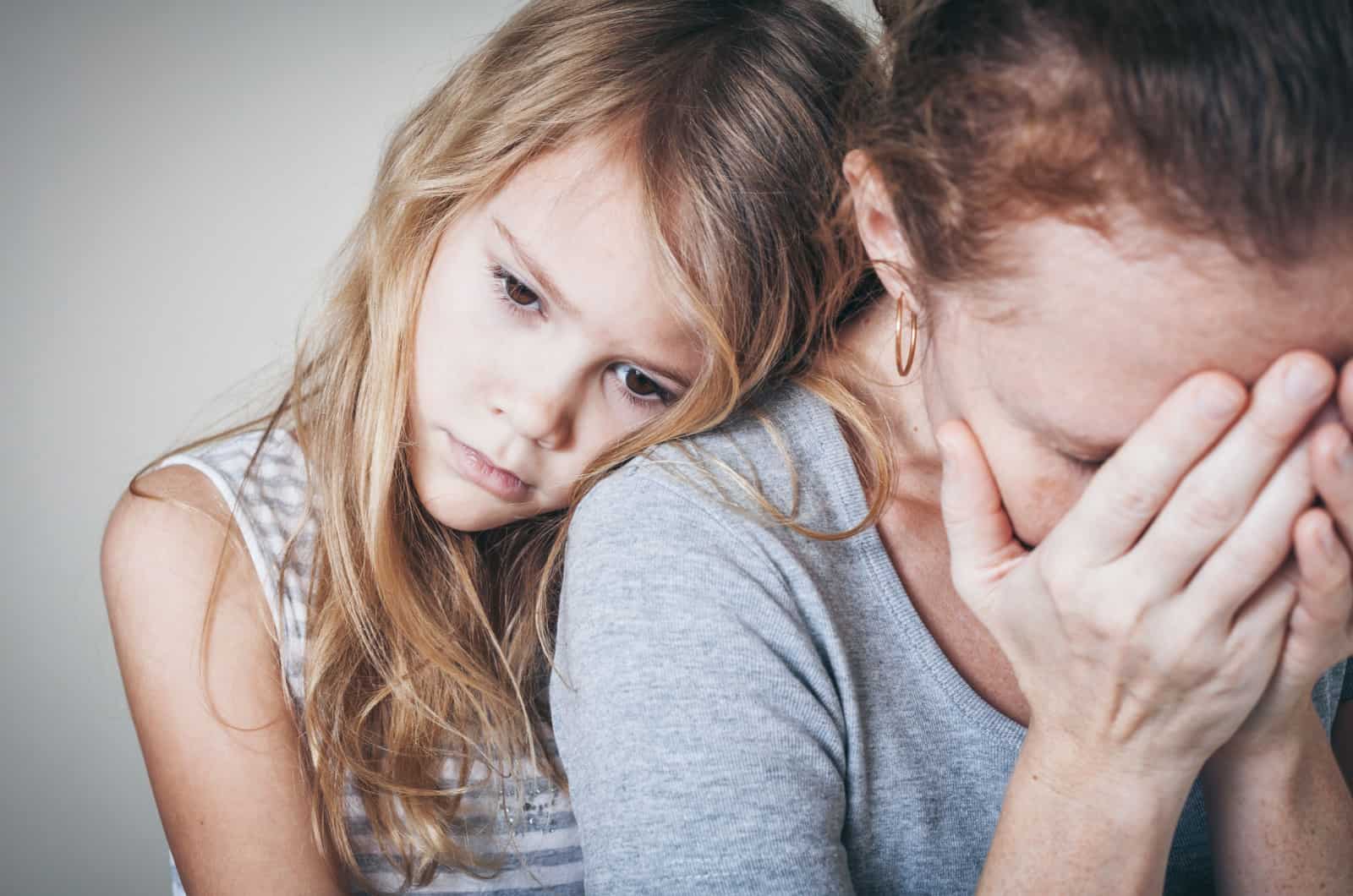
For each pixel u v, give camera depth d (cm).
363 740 102
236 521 103
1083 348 53
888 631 77
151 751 99
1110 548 60
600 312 91
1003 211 53
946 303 60
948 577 79
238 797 97
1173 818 65
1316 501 58
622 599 73
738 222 93
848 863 75
